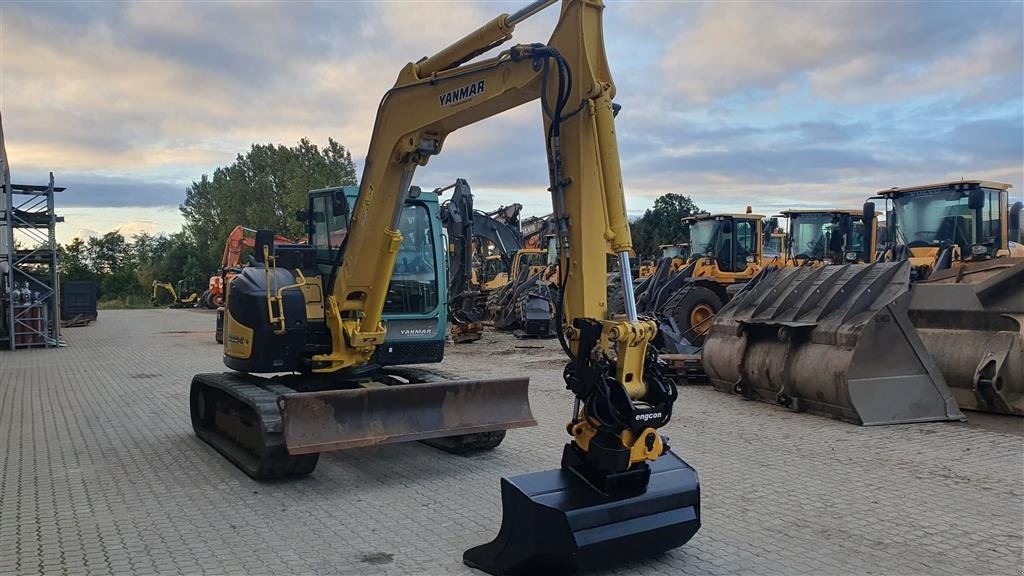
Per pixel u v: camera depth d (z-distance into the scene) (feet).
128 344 62.13
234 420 22.33
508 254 62.34
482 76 16.49
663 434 24.95
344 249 21.30
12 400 32.99
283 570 13.65
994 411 27.53
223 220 189.88
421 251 24.04
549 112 14.35
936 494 18.30
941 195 43.75
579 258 13.52
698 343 47.47
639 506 13.15
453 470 20.74
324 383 22.82
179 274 190.90
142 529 15.96
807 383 28.02
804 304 29.48
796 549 14.71
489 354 49.06
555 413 28.89
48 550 14.67
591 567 12.73
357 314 21.53
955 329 28.63
